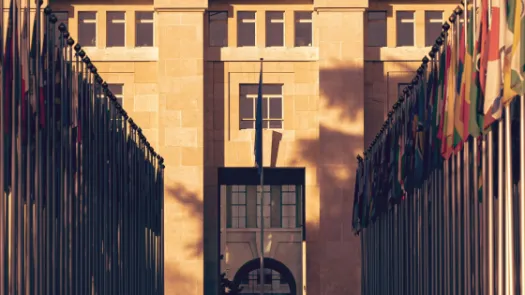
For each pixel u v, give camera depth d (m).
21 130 34.97
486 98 32.88
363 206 66.62
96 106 47.75
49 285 38.38
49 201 38.53
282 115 81.19
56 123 39.38
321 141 79.56
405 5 80.94
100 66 80.75
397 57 80.56
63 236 40.66
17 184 34.69
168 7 79.81
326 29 80.12
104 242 49.81
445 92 40.44
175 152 79.44
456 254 41.28
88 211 45.62
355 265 78.81
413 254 52.41
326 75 79.94
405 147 50.09
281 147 80.50
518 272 35.06
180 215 79.06
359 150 79.50
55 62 39.19
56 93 39.03
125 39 81.12
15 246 34.44
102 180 49.78
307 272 79.69
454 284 41.12
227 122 80.88
